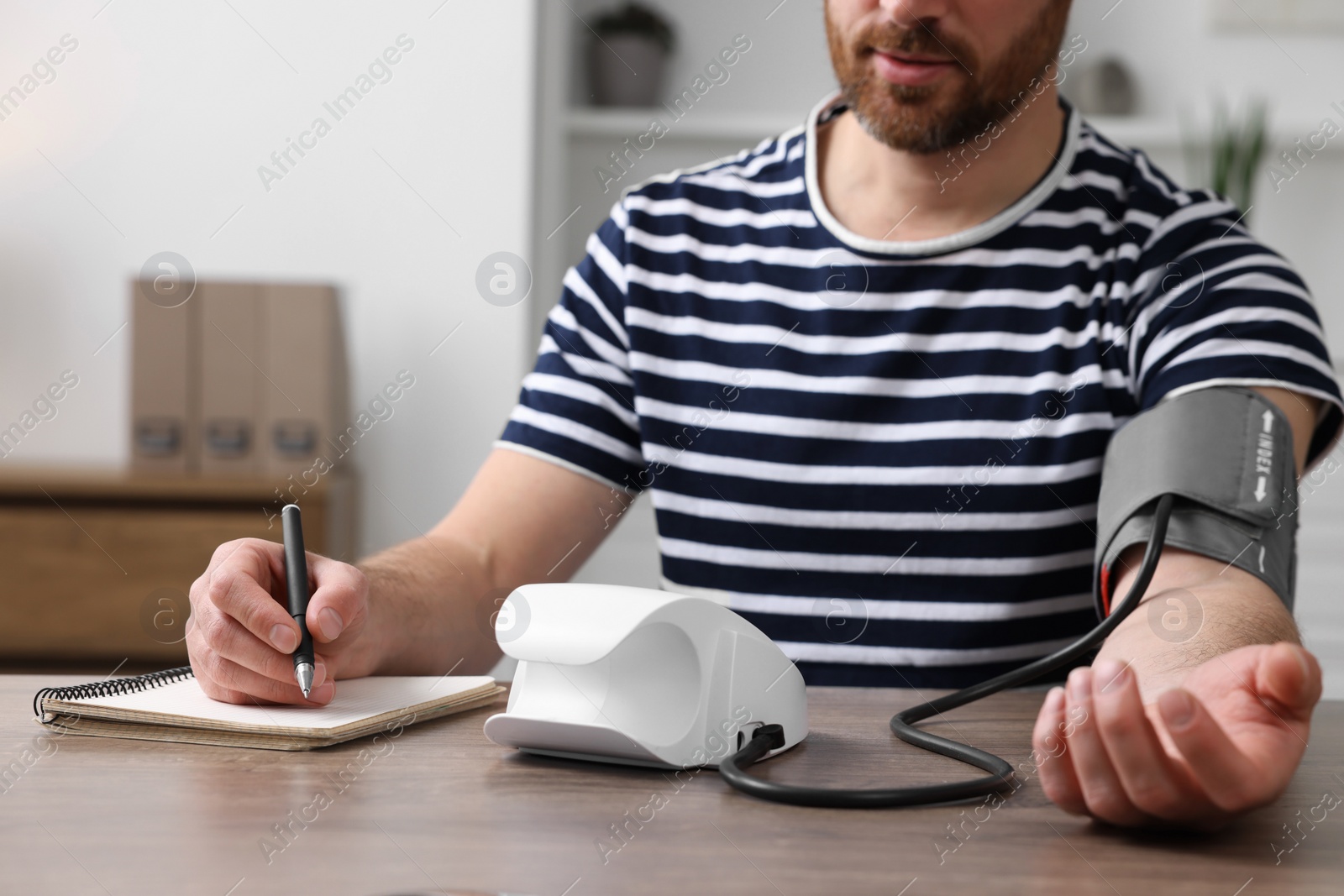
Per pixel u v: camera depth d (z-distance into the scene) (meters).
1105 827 0.43
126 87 1.93
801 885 0.36
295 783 0.48
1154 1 2.20
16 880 0.36
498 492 0.93
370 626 0.67
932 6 0.82
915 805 0.46
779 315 0.94
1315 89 2.18
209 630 0.58
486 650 0.81
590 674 0.51
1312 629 2.13
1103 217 0.92
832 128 1.01
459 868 0.37
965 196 0.92
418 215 1.93
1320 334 0.79
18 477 1.75
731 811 0.45
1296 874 0.38
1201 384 0.73
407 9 1.91
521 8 1.91
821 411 0.92
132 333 1.82
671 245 0.98
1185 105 2.21
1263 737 0.42
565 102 2.22
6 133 1.93
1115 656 0.55
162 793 0.46
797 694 0.55
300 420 1.84
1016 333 0.90
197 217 1.94
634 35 2.21
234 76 1.93
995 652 0.89
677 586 0.96
